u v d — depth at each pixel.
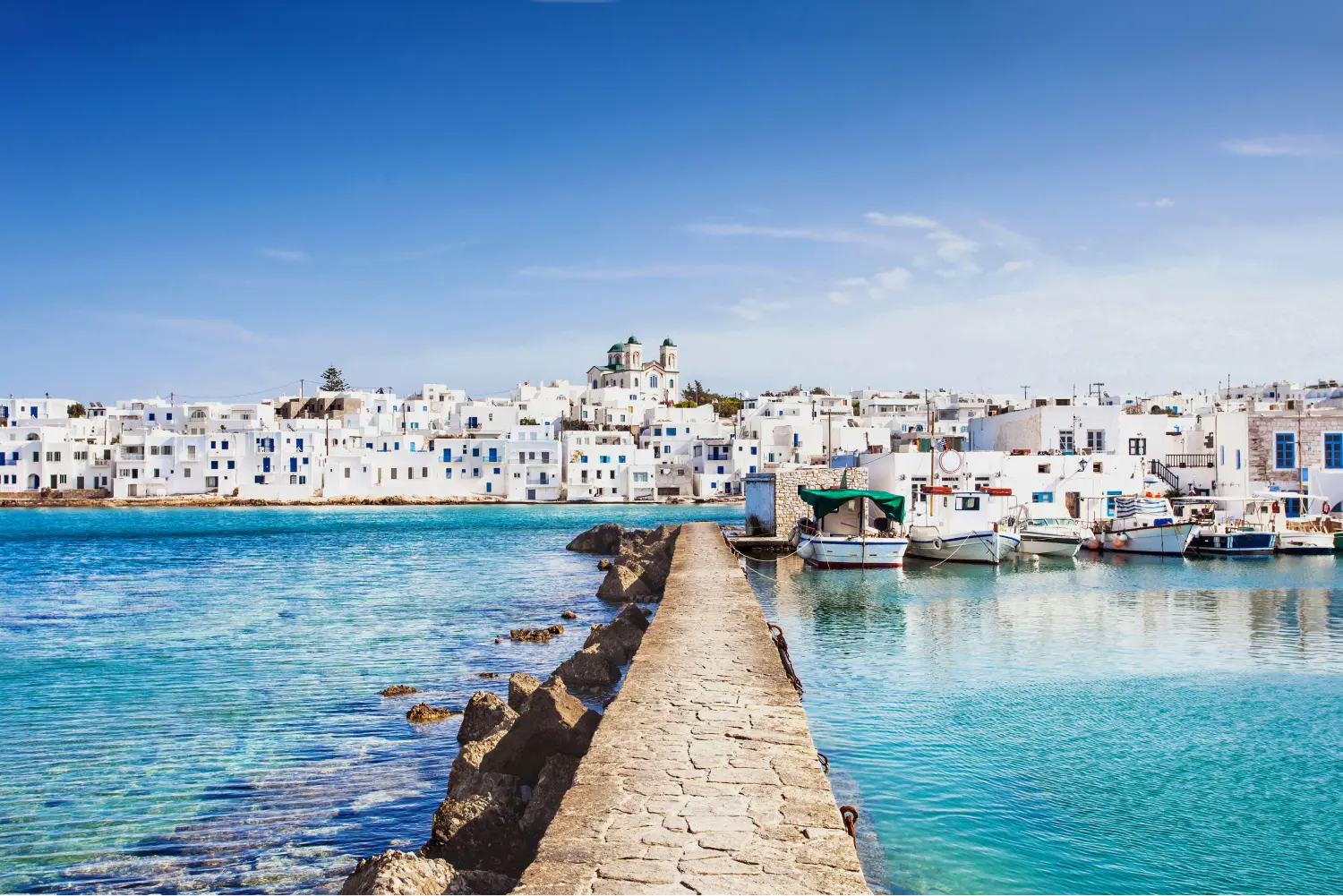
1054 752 19.75
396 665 30.55
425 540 86.69
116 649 33.78
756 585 45.25
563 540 86.19
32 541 87.31
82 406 189.62
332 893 14.36
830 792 11.43
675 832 10.16
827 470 62.28
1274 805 17.03
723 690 16.64
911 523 56.31
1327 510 64.94
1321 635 32.34
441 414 181.75
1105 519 60.44
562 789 15.13
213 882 14.76
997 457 60.00
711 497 144.75
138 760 20.58
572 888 8.82
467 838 14.34
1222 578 47.34
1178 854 15.03
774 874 9.14
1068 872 14.30
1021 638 31.73
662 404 199.00
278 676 28.98
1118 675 26.44
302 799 18.14
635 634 29.92
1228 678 26.22
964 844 15.20
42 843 16.17
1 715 24.38
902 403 173.88
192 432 160.75
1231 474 65.44
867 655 29.02
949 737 20.75
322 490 146.62
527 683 23.16
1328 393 146.38
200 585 53.53
